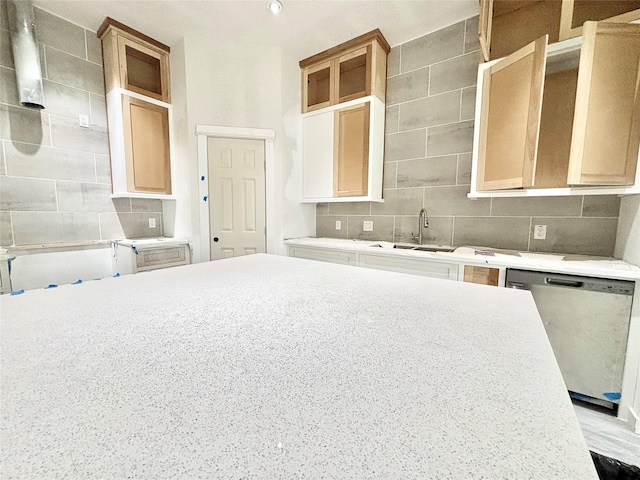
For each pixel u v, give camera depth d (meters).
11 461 0.27
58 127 2.32
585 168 1.54
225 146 2.75
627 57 1.46
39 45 2.20
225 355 0.48
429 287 0.92
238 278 1.02
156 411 0.34
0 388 0.38
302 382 0.41
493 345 0.53
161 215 3.03
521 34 2.05
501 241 2.26
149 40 2.58
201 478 0.26
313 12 2.25
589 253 1.95
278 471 0.27
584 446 0.30
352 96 2.65
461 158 2.40
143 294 0.83
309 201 3.01
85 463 0.27
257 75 2.77
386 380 0.41
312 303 0.76
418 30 2.45
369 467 0.27
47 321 0.62
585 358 1.55
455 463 0.28
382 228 2.86
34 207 2.23
